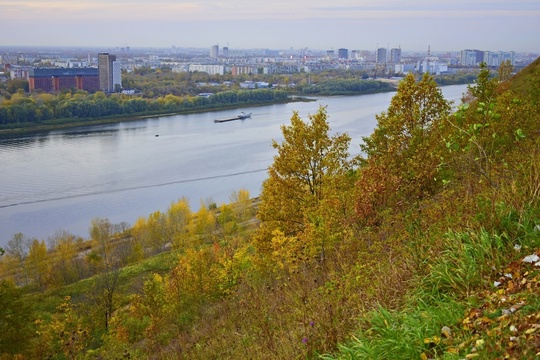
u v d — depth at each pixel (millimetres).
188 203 57969
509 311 4574
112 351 18922
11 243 47250
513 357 3994
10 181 69438
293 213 20109
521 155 9508
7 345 21703
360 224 11461
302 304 7250
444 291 5656
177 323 20141
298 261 10648
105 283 34375
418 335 4754
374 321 5441
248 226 50812
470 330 4609
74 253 47250
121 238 51875
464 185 8359
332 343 5988
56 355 22016
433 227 7203
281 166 20859
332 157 20516
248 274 17062
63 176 72062
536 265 5078
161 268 43312
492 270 5410
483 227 5910
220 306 17406
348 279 7180
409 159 13375
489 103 7637
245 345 8828
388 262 7230
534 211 6020
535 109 16109
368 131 92188
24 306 22734
